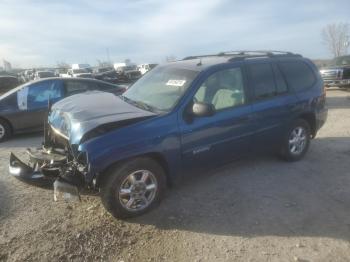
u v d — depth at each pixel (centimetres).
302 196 442
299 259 317
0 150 681
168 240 348
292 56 560
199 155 422
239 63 474
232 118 444
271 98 498
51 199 432
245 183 480
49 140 450
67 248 332
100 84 889
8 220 381
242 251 330
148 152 373
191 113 407
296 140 554
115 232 361
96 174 349
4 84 1967
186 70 454
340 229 367
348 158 582
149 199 394
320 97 576
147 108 414
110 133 354
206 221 382
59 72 4522
